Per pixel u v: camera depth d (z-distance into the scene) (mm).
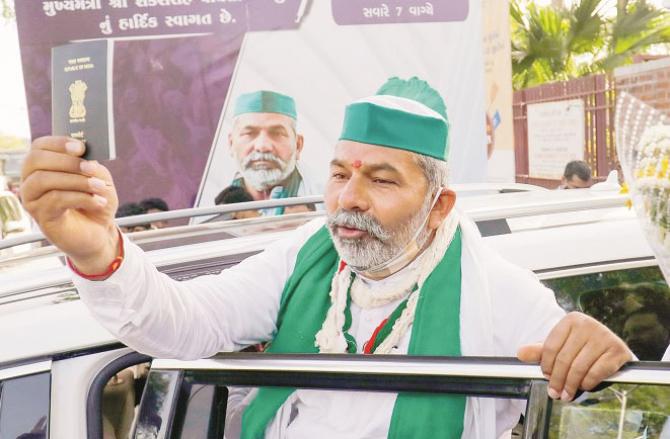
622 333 2592
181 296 1839
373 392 1616
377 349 1904
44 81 5262
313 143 5668
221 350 1969
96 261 1623
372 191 1873
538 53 18000
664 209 1630
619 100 1728
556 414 1448
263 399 1707
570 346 1432
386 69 5688
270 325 2070
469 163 5832
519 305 1879
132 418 2098
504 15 7977
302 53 5574
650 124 1668
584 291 2559
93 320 2129
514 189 4676
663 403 1373
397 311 1924
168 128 5453
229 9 5449
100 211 1562
